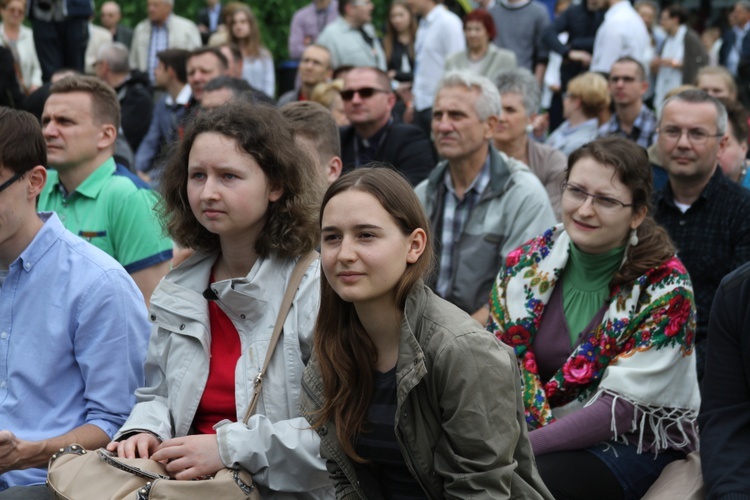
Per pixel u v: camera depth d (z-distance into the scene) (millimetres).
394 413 3291
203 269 3945
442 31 13727
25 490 3852
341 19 14273
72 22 14695
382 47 15164
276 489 3600
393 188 3236
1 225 4090
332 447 3396
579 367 4387
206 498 3426
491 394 3119
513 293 4648
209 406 3785
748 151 9133
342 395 3338
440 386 3156
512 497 3234
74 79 5473
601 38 13914
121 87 11523
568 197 4430
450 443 3191
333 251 3227
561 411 4418
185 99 11242
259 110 3822
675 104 5820
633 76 9320
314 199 3867
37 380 4113
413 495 3367
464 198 6352
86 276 4148
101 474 3516
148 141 11414
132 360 4160
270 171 3779
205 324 3814
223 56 10172
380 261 3191
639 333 4312
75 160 5438
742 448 3768
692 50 14969
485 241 6184
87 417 4102
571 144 9906
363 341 3336
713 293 5727
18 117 4117
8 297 4168
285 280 3818
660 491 4051
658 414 4273
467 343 3125
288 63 16281
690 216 5848
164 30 15914
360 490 3406
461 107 6176
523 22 14766
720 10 20703
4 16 14336
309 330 3709
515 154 7730
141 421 3779
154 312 3869
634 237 4406
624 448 4289
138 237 5438
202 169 3744
